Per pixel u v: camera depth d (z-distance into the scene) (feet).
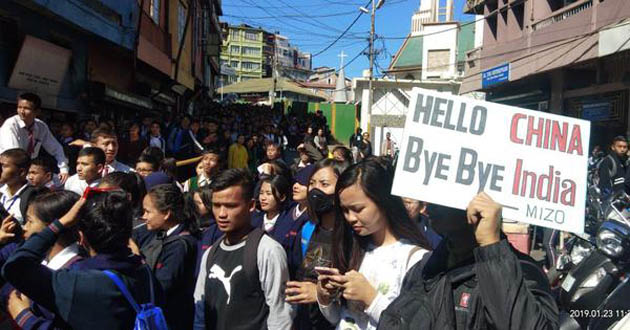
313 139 66.23
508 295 4.99
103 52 35.96
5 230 9.04
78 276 7.18
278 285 9.01
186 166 31.63
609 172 23.15
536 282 5.53
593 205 19.19
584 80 47.98
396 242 7.51
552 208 5.99
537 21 52.65
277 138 68.44
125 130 32.58
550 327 4.99
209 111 87.86
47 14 25.58
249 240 9.23
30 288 7.17
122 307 7.30
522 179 6.04
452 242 6.06
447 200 5.98
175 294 10.07
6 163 13.42
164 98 56.75
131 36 36.50
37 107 16.83
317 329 8.88
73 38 30.14
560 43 45.75
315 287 8.48
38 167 14.69
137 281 7.67
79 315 7.11
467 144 6.14
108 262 7.48
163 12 49.98
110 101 34.65
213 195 9.41
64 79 28.71
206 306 9.36
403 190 6.03
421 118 6.22
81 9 28.17
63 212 8.70
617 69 40.45
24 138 16.65
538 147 6.14
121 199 7.73
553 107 50.83
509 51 58.23
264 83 159.84
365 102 105.29
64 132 25.38
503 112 6.20
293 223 12.89
